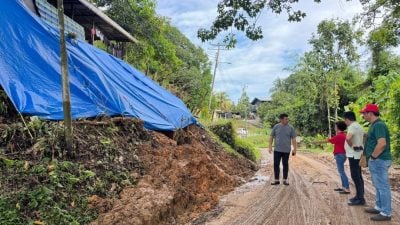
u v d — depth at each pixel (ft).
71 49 34.19
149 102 42.63
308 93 134.72
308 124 142.10
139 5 84.12
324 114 138.21
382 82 66.23
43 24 32.17
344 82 129.29
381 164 23.08
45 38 31.68
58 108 27.84
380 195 23.30
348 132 27.17
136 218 19.80
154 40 90.43
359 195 26.89
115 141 28.84
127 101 36.70
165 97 48.93
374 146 23.43
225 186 34.27
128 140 30.71
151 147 32.17
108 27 61.93
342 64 120.78
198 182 30.12
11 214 17.84
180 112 47.91
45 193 19.53
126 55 75.72
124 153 28.04
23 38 30.12
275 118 203.00
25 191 19.44
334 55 121.08
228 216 24.21
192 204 26.35
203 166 32.40
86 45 41.06
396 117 56.49
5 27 29.48
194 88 124.26
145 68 82.53
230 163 48.29
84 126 28.07
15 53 28.94
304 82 133.49
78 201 20.48
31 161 21.98
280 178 41.01
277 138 35.19
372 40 52.21
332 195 30.55
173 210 23.72
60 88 29.91
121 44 74.28
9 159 21.48
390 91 58.08
